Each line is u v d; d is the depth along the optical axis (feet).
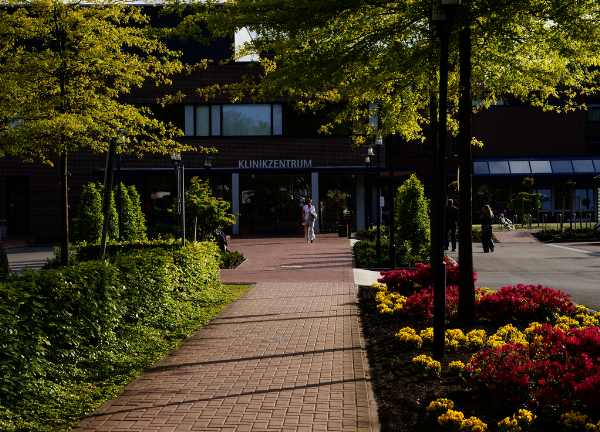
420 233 56.39
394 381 18.31
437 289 20.65
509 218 123.34
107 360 21.08
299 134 103.76
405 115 37.91
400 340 22.66
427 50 26.53
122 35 46.60
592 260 59.47
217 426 15.07
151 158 102.78
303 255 65.36
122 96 101.30
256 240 88.94
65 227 46.70
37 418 15.80
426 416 15.17
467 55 25.23
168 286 30.99
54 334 19.31
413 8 27.07
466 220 25.71
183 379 19.43
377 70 29.91
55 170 104.99
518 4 23.77
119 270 25.99
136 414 16.11
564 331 19.10
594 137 138.92
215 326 28.19
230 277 47.60
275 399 17.16
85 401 17.22
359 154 104.47
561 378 14.76
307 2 25.34
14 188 106.83
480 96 36.70
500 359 16.34
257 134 103.65
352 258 61.21
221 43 120.78
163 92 101.86
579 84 33.45
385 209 121.39
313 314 31.01
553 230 88.94
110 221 68.74
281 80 29.45
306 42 30.42
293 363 21.20
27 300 18.30
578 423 13.43
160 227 88.63
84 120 42.96
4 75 42.34
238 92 33.09
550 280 45.47
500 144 136.98
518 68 31.07
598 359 15.33
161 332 26.37
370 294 37.29
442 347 20.56
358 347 23.56
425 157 135.44
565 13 24.73
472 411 15.26
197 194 66.23
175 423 15.35
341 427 14.87
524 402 15.10
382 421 15.24
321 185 105.40
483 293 30.50
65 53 44.55
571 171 132.77
